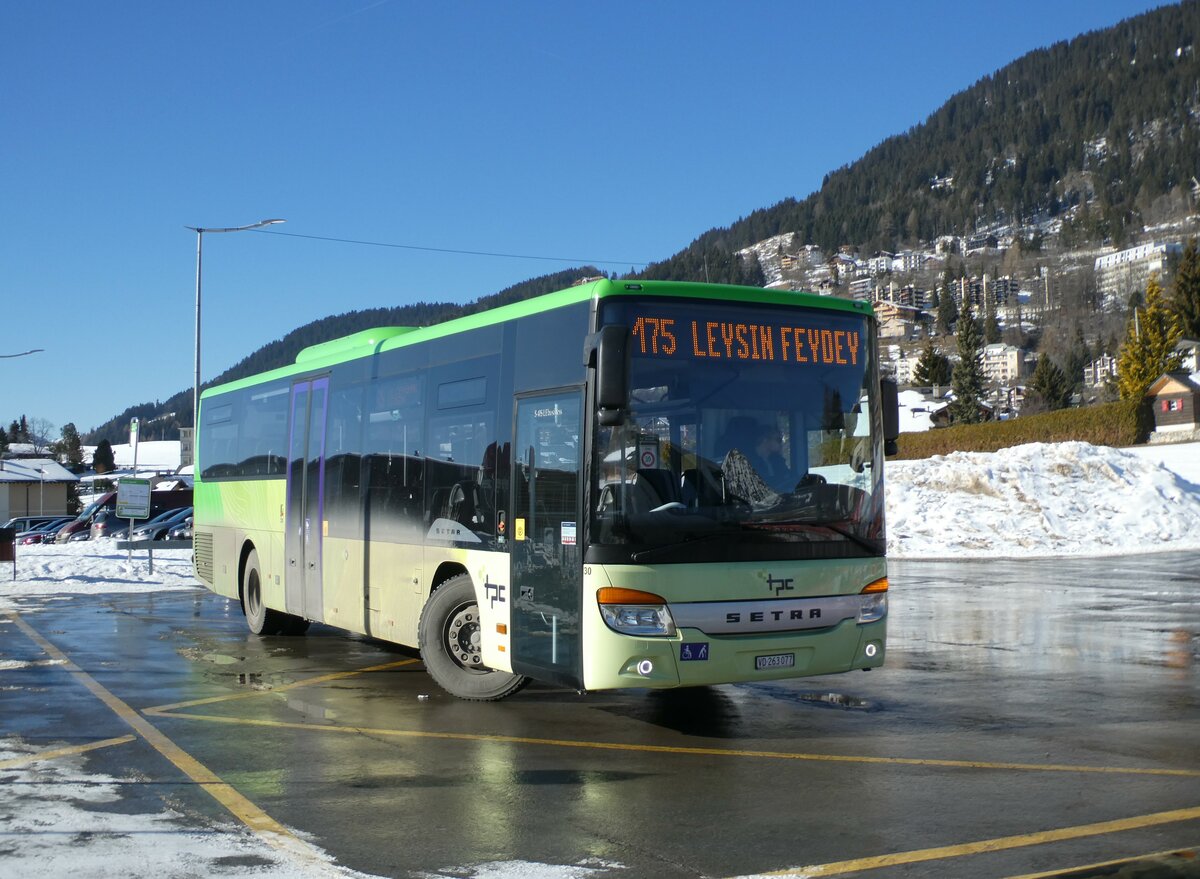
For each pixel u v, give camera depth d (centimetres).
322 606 1321
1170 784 738
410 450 1134
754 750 845
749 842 620
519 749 852
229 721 955
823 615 881
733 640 845
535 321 941
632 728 930
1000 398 17875
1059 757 816
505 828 648
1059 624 1614
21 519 5362
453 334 1070
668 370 862
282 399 1469
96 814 673
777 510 874
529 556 922
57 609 1872
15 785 741
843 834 634
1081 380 17088
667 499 845
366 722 954
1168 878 549
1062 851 598
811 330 915
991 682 1138
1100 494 3725
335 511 1293
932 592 2100
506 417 970
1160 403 7269
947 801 700
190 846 610
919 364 15038
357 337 1302
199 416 1845
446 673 1055
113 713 988
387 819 665
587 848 611
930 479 3822
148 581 2355
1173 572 2511
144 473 10619
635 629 827
